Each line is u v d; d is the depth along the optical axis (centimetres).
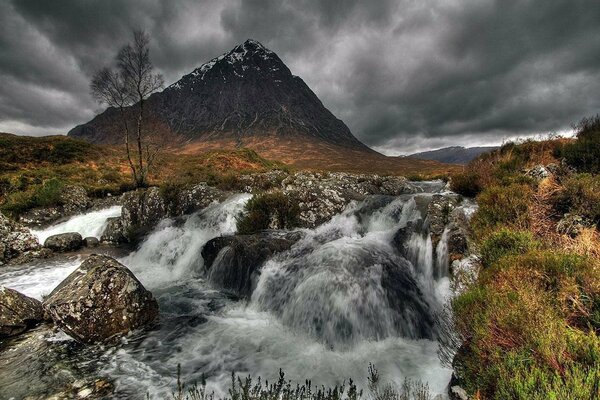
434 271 779
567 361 287
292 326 717
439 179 2712
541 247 595
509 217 773
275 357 593
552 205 763
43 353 599
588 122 1172
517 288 435
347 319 666
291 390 464
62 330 665
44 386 503
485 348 366
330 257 819
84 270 737
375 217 1172
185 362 576
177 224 1480
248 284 915
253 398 435
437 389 456
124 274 717
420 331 661
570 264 464
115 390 494
